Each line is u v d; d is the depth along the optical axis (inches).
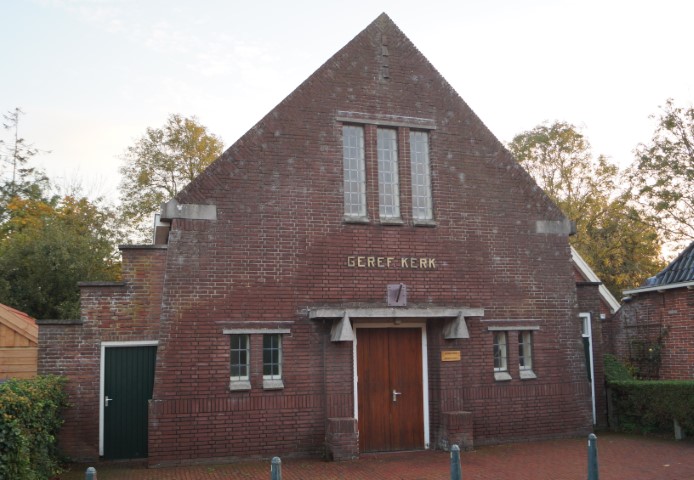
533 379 612.4
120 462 524.4
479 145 633.6
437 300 589.9
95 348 537.0
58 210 1274.6
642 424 642.8
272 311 539.5
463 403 580.7
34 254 868.0
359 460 517.7
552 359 624.1
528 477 446.9
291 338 541.3
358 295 565.0
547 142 1608.0
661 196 1314.0
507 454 535.8
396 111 607.8
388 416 566.3
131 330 543.2
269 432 525.3
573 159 1599.4
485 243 617.0
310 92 581.3
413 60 624.7
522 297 622.2
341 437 516.7
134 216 1389.0
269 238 547.8
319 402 541.3
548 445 577.6
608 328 818.2
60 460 514.9
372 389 565.3
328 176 573.3
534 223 641.0
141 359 546.6
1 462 313.7
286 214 555.8
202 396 513.0
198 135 1427.2
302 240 556.7
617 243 1529.3
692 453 525.0
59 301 874.1
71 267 866.8
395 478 448.1
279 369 540.7
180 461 501.4
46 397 413.4
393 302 569.3
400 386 573.9
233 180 545.6
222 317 526.3
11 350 521.7
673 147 1304.1
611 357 727.1
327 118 582.2
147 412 543.2
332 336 541.0
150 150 1400.1
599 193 1561.3
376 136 597.3
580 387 629.9
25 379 470.3
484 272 611.5
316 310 531.5
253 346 531.8
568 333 635.5
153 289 550.6
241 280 535.2
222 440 513.0
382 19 622.2
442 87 629.9
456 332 566.6
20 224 1204.5
